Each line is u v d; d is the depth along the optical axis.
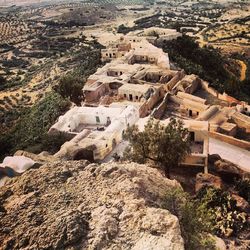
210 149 62.34
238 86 116.38
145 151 43.28
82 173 27.27
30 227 22.36
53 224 21.86
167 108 80.25
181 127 46.56
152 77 94.88
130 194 24.22
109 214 22.22
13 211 23.89
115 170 27.09
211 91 93.81
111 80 89.19
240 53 179.50
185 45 139.38
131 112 66.06
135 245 20.20
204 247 23.48
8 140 84.81
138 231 21.05
